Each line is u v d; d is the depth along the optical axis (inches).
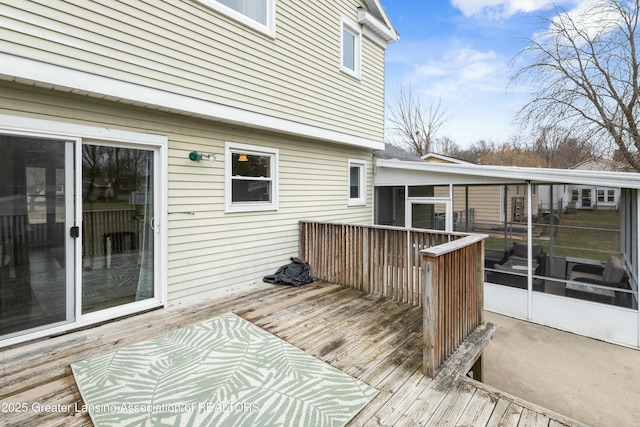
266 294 183.6
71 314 131.3
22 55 110.0
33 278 122.6
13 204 117.9
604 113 388.2
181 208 166.6
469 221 259.1
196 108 160.7
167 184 160.6
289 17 210.4
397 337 129.8
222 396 90.2
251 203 204.4
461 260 127.3
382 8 288.7
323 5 237.8
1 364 105.7
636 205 186.1
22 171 119.4
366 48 289.0
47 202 125.2
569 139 402.9
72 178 130.6
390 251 179.6
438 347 105.9
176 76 153.1
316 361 110.2
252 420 81.0
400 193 297.7
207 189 177.9
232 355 113.6
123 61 135.2
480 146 940.6
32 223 122.0
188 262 170.1
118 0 133.3
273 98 200.8
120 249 147.3
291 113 213.8
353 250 197.9
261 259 208.8
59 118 126.0
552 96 404.2
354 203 292.4
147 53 142.6
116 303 146.4
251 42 187.0
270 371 103.4
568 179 199.9
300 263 218.4
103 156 141.1
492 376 159.9
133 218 151.6
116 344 120.8
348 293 187.0
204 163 176.2
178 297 166.1
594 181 191.5
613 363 172.1
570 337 202.5
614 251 209.9
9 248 117.2
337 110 254.8
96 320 137.4
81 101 131.6
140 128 149.9
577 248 223.1
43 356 111.2
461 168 246.2
